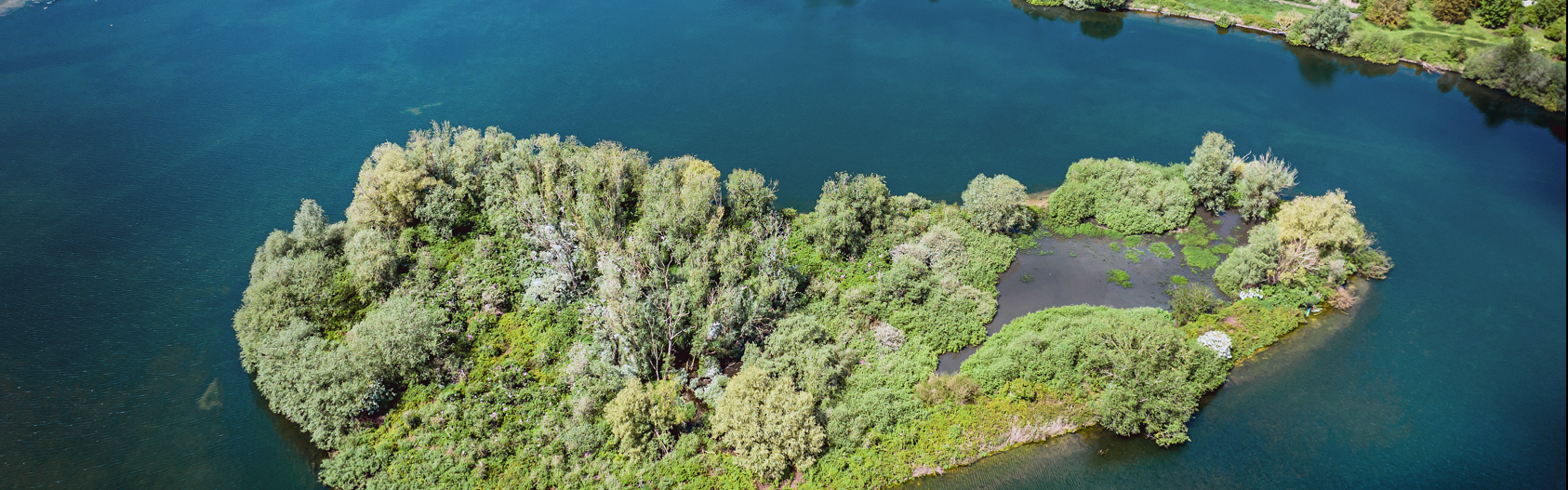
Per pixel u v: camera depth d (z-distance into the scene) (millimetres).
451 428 76938
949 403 80312
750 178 106750
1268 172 110125
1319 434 80500
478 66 157750
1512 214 116312
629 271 89625
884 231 104062
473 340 87438
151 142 128250
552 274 93062
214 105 140000
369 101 143000
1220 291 99188
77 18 171500
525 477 72625
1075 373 82938
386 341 81188
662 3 193375
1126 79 159625
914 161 129000
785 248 99938
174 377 86375
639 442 75062
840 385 82312
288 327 85188
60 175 119125
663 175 108562
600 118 140625
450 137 130750
